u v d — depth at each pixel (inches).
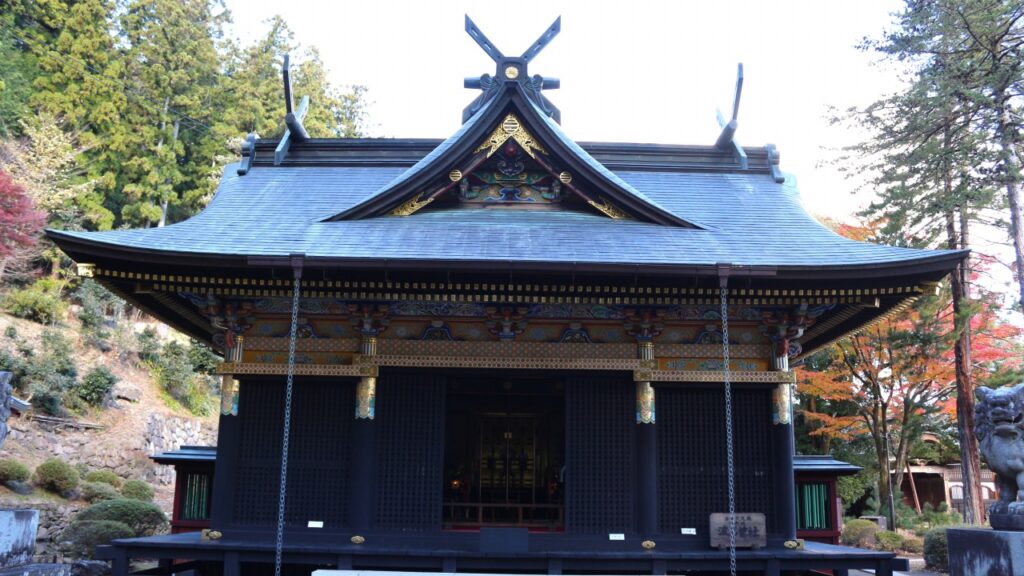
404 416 560.1
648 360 561.9
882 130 1125.7
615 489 550.9
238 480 551.2
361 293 540.7
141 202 1966.0
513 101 592.7
